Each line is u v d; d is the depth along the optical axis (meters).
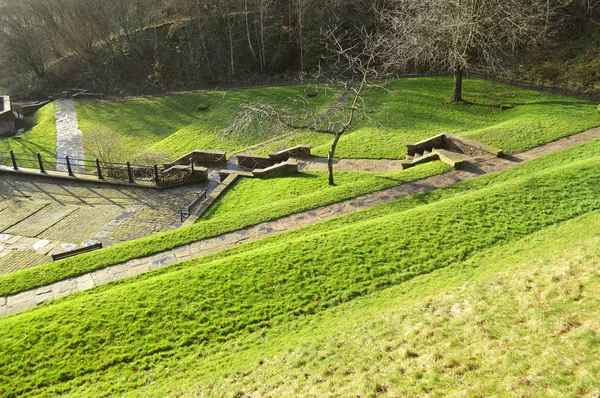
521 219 12.05
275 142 25.48
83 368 8.32
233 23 49.84
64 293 11.25
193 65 48.28
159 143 31.19
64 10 52.06
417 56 28.56
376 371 6.97
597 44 33.72
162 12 55.22
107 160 23.86
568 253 9.27
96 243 14.09
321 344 8.05
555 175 14.20
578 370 5.81
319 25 45.91
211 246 13.05
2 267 13.40
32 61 53.16
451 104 28.69
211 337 8.97
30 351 8.73
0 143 34.59
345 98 33.09
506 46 33.59
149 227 15.50
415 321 8.12
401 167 18.94
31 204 17.73
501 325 7.32
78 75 53.25
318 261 11.09
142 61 51.59
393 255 11.08
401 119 26.27
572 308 7.21
